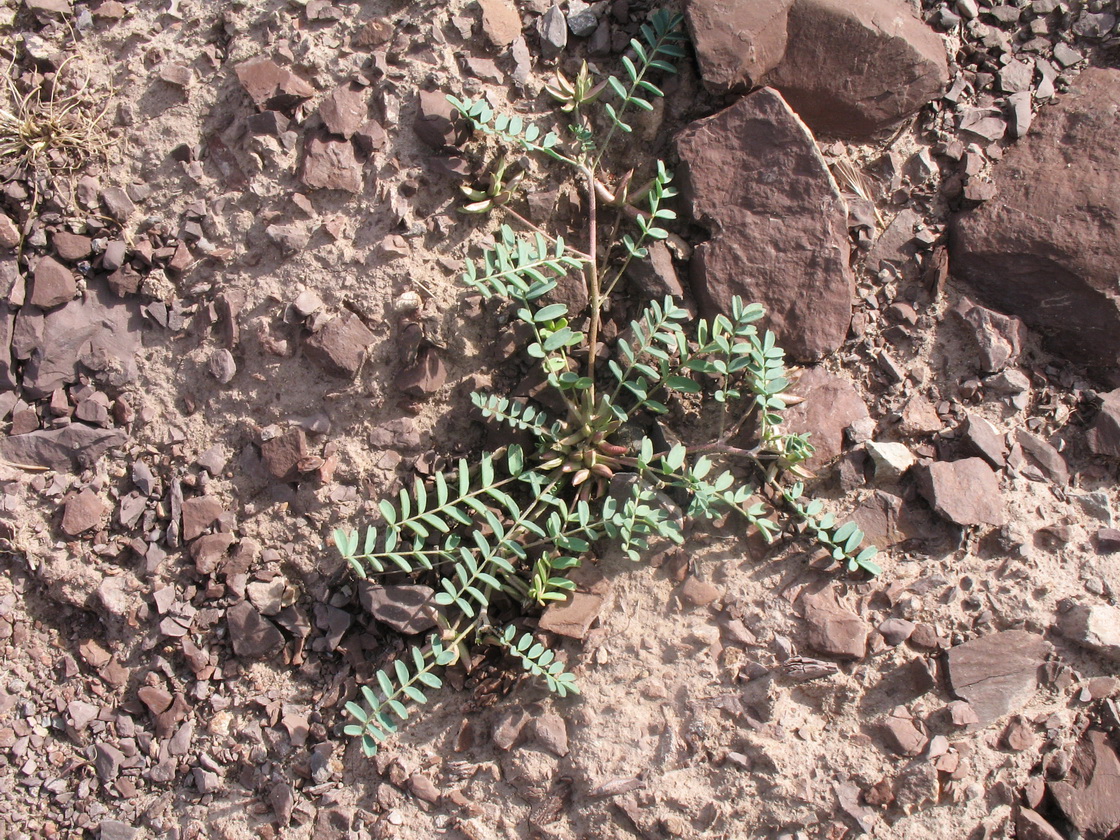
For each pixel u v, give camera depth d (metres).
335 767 0.26
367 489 0.27
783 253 0.27
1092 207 0.27
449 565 0.27
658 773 0.25
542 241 0.26
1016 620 0.25
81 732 0.27
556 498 0.27
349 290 0.27
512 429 0.27
